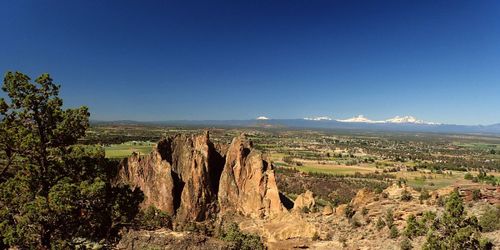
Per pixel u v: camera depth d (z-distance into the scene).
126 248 41.81
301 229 70.62
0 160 31.58
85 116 32.91
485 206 59.75
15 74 29.81
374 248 55.47
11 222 29.95
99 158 33.28
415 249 50.41
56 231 30.48
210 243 46.41
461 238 33.25
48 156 31.50
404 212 65.06
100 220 31.73
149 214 66.50
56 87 31.67
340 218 75.06
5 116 30.25
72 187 29.05
